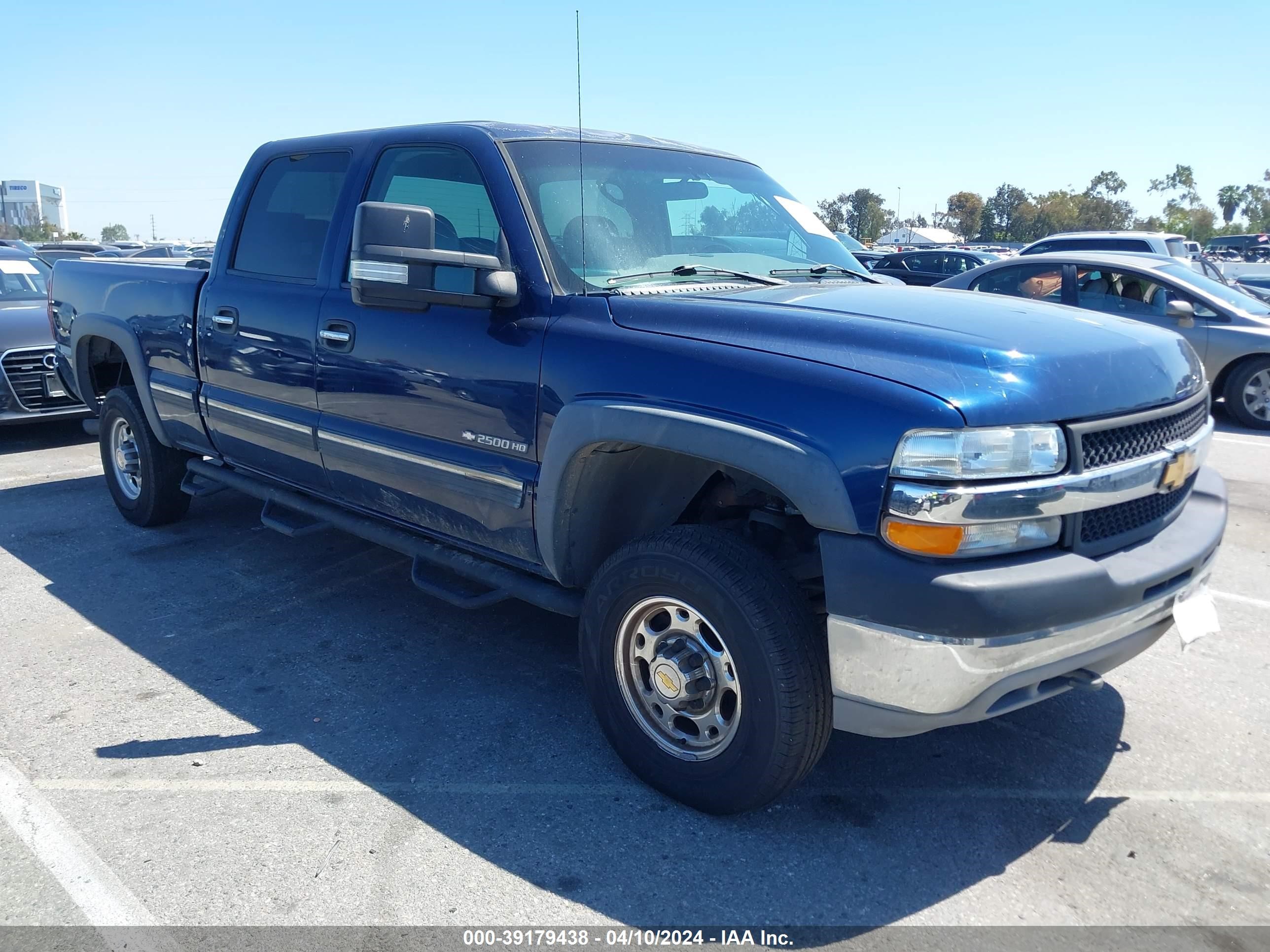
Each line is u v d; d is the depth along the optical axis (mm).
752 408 2631
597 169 3633
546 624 4418
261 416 4320
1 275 8945
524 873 2680
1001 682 2488
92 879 2648
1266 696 3742
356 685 3805
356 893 2592
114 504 6273
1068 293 9844
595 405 2918
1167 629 2939
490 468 3326
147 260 5711
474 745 3367
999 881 2656
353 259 3174
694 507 3428
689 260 3568
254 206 4500
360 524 4094
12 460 7641
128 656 4055
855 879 2662
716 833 2859
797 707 2635
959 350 2566
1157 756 3305
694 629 2859
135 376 5145
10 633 4277
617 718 3086
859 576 2469
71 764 3221
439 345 3414
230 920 2490
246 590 4777
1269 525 6031
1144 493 2723
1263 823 2922
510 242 3303
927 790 3096
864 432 2453
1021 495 2432
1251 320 9250
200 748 3332
